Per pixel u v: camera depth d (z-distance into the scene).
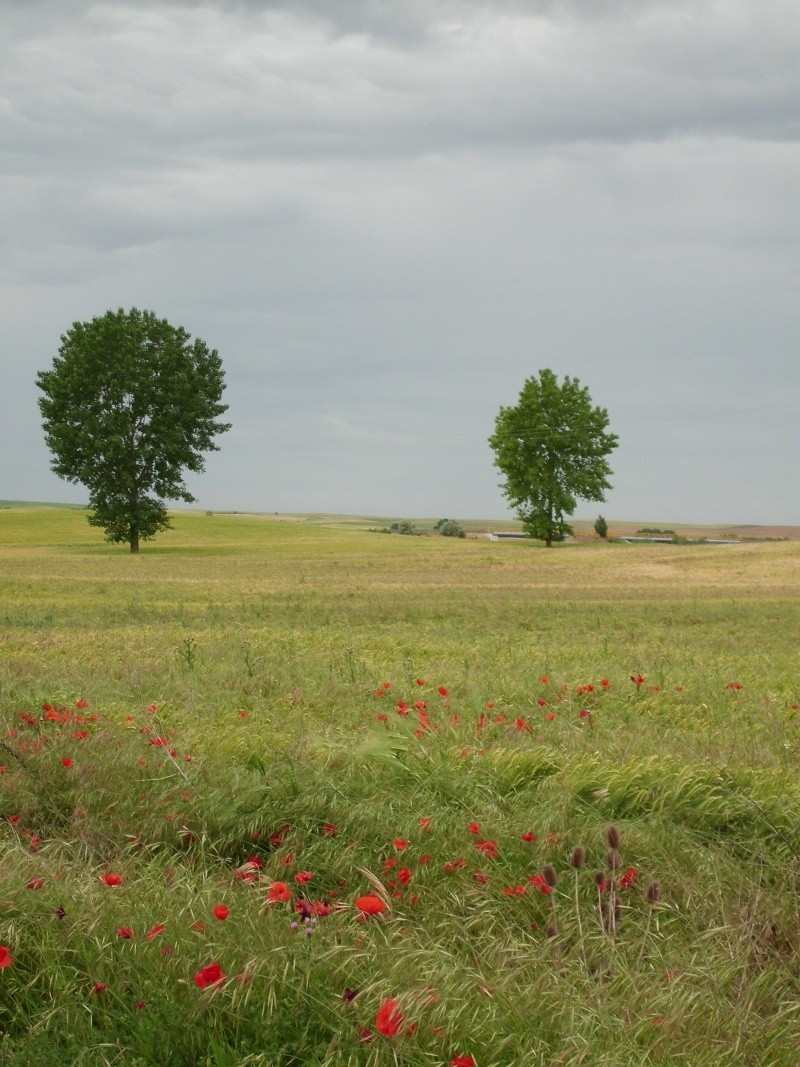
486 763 8.28
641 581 51.88
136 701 12.26
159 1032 3.89
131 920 4.77
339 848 6.31
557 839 6.36
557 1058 3.75
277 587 43.75
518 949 4.91
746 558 67.81
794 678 16.39
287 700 12.83
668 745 9.91
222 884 5.73
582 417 94.69
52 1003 4.14
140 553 80.19
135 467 78.81
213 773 7.89
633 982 4.50
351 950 4.44
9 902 4.85
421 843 6.40
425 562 67.12
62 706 11.09
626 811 7.20
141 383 76.88
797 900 5.46
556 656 19.56
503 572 58.22
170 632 23.75
